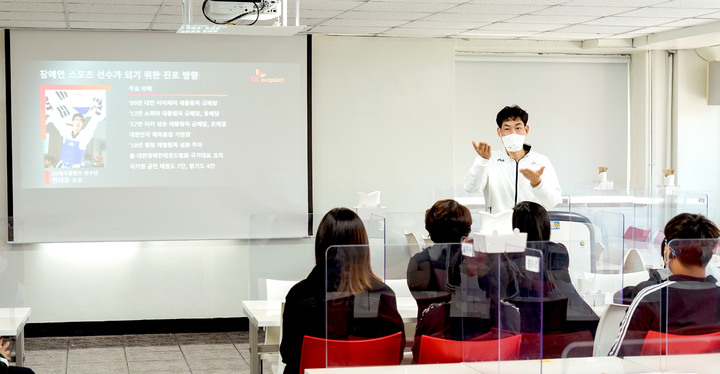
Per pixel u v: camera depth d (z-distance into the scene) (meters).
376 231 5.61
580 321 3.17
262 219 6.35
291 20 6.74
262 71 7.45
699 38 7.50
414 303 3.26
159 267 7.44
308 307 3.19
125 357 6.50
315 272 3.23
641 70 8.72
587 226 5.03
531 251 2.75
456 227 4.02
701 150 8.77
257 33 5.12
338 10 6.29
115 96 7.23
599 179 7.74
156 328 7.45
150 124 7.30
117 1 5.82
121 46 7.22
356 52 7.70
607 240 4.65
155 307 7.44
